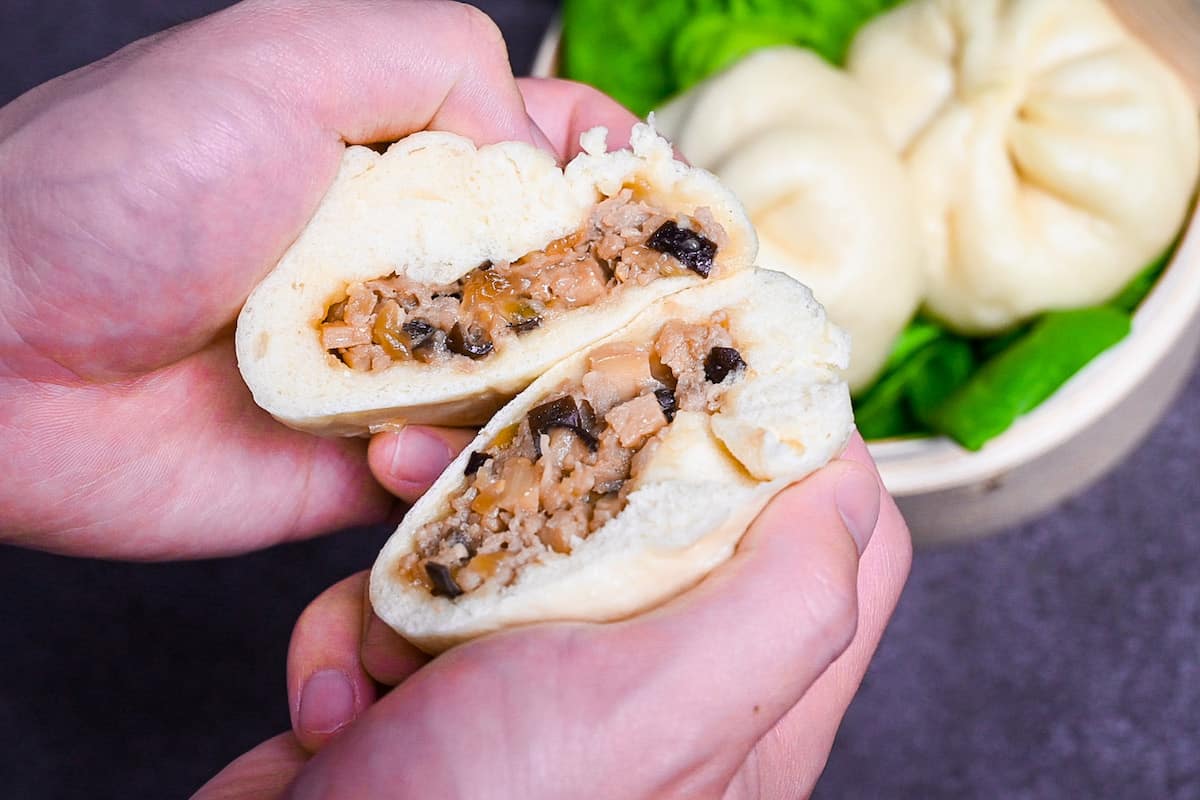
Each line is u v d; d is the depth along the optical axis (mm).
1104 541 519
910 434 496
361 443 399
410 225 340
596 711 294
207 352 373
